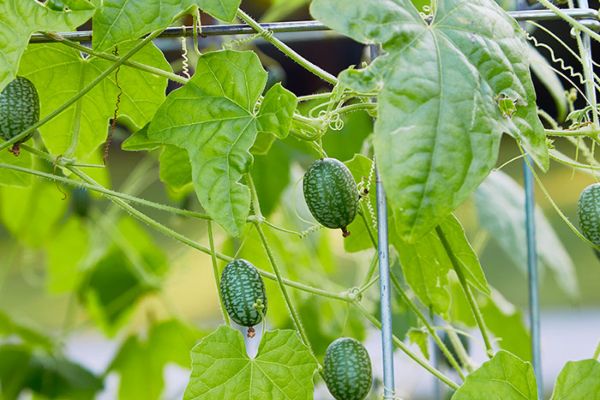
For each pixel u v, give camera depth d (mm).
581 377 637
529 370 634
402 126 578
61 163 677
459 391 630
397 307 869
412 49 590
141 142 653
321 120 654
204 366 640
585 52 686
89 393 955
